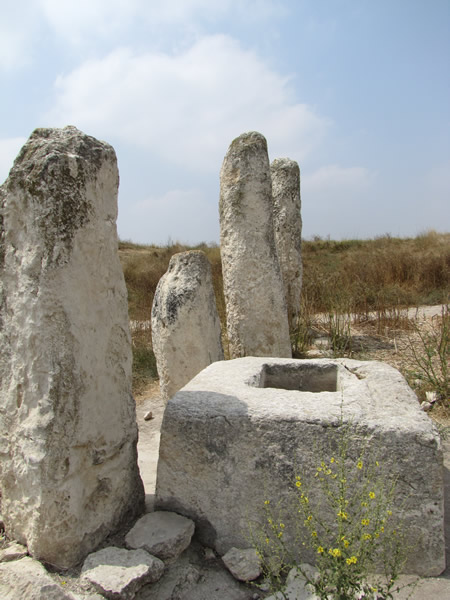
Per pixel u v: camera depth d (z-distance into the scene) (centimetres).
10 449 195
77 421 188
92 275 196
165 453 217
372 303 759
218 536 211
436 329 580
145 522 209
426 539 192
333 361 294
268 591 189
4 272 192
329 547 182
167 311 342
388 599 178
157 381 496
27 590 166
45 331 181
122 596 170
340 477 194
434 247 1095
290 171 591
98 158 195
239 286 429
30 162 182
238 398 225
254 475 207
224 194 438
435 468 192
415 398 227
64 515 185
